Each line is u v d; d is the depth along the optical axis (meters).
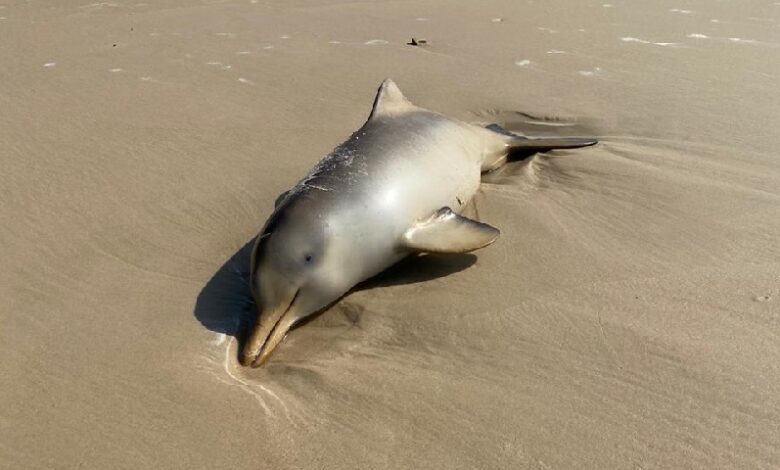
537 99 2.20
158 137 1.96
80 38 2.76
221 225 1.57
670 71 2.35
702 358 1.14
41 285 1.36
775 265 1.35
